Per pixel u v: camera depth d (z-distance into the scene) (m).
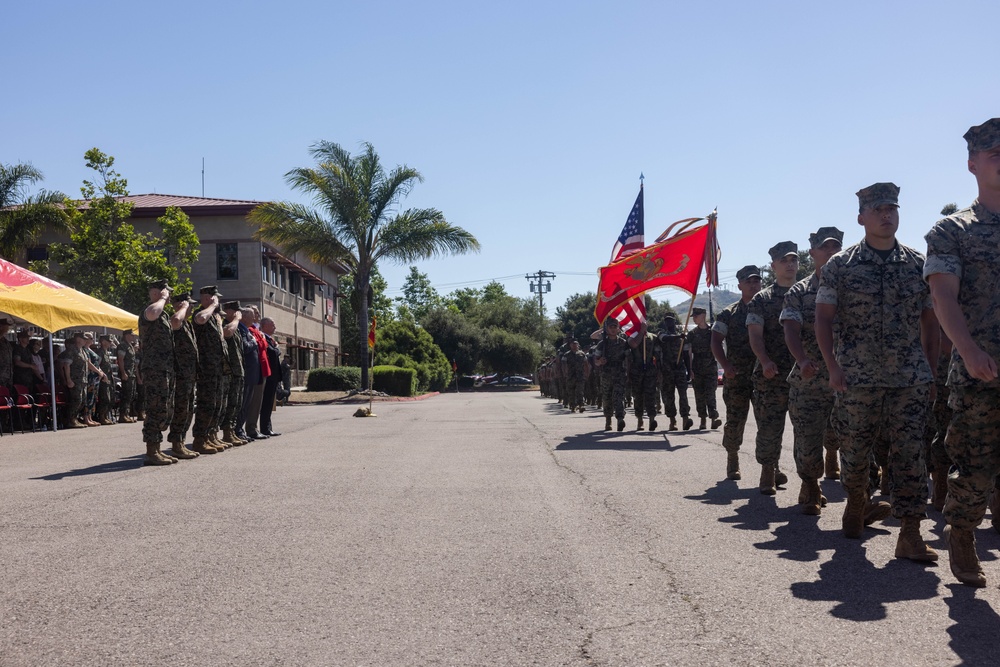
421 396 49.59
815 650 3.76
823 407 6.96
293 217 37.38
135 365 21.00
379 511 7.18
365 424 18.47
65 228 37.00
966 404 4.55
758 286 8.73
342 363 71.19
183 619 4.30
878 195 5.57
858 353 5.59
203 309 11.89
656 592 4.71
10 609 4.49
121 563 5.43
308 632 4.09
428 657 3.74
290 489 8.42
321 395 39.66
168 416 10.64
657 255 15.17
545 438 14.13
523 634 4.03
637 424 17.23
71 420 18.73
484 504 7.50
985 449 4.57
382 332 65.94
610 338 15.61
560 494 8.03
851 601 4.50
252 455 11.64
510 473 9.54
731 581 4.92
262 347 14.05
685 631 4.05
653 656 3.72
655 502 7.58
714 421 15.48
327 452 12.01
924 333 5.74
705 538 6.08
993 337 4.47
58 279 36.41
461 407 28.83
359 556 5.58
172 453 11.57
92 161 36.31
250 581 4.99
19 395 17.62
